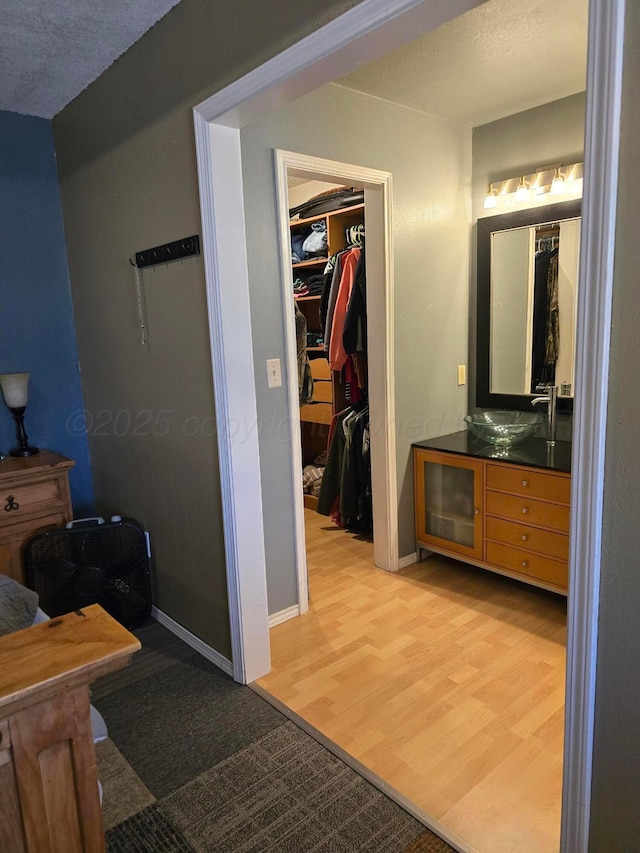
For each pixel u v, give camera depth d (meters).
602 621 1.17
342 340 3.60
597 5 0.99
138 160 2.31
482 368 3.41
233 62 1.77
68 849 1.01
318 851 1.56
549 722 2.04
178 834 1.62
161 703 2.20
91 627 1.04
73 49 2.19
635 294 1.03
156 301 2.40
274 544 2.73
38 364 3.00
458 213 3.28
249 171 2.41
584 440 1.12
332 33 1.44
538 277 3.07
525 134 3.04
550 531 2.70
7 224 2.83
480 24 2.12
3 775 0.93
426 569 3.35
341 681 2.31
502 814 1.66
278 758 1.90
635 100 0.98
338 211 3.73
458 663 2.40
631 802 1.19
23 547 2.65
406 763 1.86
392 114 2.88
